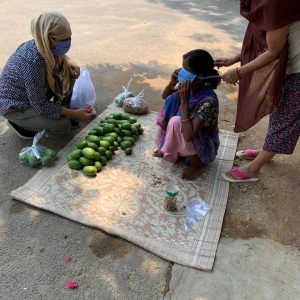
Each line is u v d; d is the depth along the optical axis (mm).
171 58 5871
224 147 3879
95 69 5348
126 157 3617
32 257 2613
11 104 3432
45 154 3422
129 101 4281
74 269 2553
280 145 3154
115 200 3104
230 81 3008
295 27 2660
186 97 3023
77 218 2891
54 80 3512
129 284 2484
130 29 6984
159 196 3184
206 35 6957
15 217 2910
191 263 2625
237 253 2754
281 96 2963
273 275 2617
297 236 2936
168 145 3338
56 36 3170
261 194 3320
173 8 8516
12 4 8008
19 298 2352
